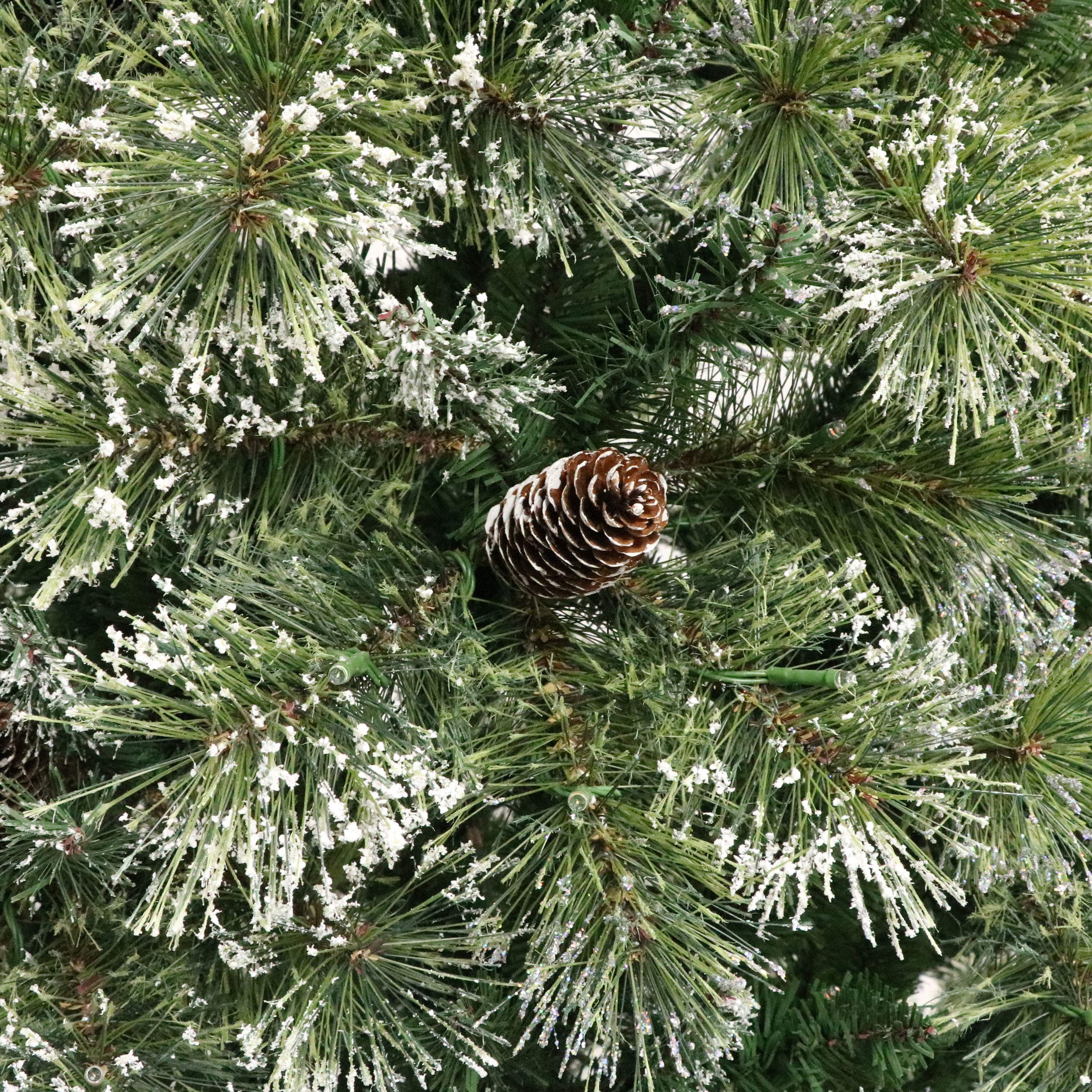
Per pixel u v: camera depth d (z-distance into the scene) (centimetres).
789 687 83
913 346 83
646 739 84
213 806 78
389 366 81
